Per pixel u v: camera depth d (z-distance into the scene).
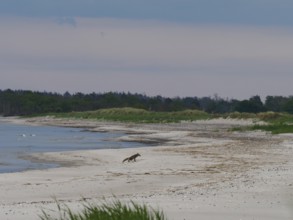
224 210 40.34
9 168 85.44
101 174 71.75
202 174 70.00
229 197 47.59
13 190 57.53
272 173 67.75
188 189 55.00
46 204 46.00
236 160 91.00
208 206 42.19
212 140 162.75
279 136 174.62
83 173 73.38
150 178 66.38
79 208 41.19
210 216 37.69
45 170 77.50
